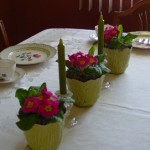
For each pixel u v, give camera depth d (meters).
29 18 2.87
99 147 0.73
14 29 2.96
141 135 0.78
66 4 2.65
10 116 0.86
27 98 0.68
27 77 1.12
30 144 0.71
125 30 2.49
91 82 0.87
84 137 0.77
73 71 0.88
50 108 0.66
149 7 1.81
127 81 1.09
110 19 2.53
